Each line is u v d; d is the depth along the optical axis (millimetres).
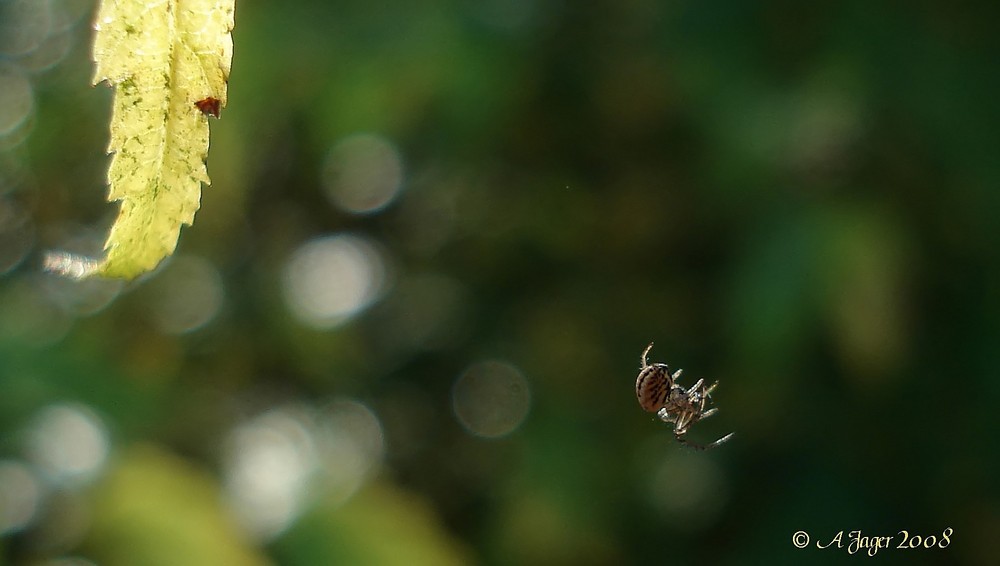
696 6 809
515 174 964
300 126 902
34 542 510
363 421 991
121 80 341
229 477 559
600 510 873
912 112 758
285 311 955
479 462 992
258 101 798
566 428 911
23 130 978
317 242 1021
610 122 910
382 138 936
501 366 1000
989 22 795
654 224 950
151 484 521
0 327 641
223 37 343
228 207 842
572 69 869
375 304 1024
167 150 342
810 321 738
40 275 931
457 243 1037
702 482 899
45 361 611
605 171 947
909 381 833
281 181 961
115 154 341
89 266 340
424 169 985
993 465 841
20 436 560
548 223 992
